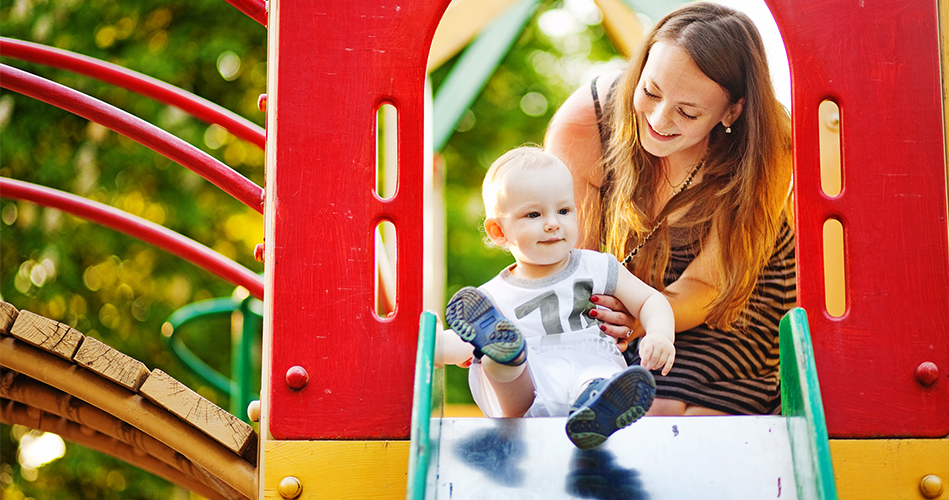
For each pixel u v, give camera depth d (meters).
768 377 2.67
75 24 7.22
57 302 7.09
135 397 2.37
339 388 2.07
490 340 1.92
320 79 2.18
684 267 2.73
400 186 2.15
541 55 9.50
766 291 2.69
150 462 2.96
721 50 2.62
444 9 2.21
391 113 4.14
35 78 2.69
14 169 7.11
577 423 1.79
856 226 2.14
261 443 2.05
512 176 2.40
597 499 1.82
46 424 2.94
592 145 2.89
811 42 2.20
